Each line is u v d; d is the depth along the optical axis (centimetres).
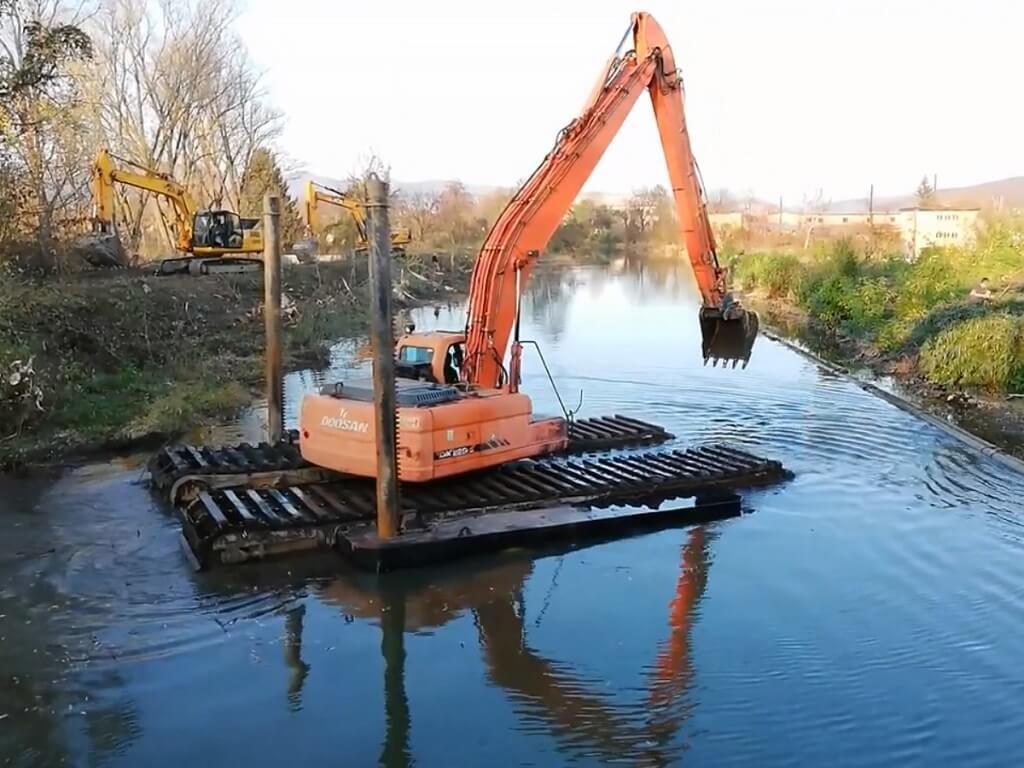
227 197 4938
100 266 2770
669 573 1005
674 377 2202
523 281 1287
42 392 1568
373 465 1096
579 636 859
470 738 693
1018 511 1208
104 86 4162
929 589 962
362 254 4281
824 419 1750
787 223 9162
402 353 1291
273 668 801
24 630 859
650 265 7375
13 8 2406
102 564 1016
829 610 912
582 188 1319
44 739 688
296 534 1041
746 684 770
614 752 675
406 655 825
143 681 775
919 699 746
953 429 1630
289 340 2630
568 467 1284
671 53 1433
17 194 2269
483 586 970
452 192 7925
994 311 2106
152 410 1653
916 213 5828
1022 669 796
